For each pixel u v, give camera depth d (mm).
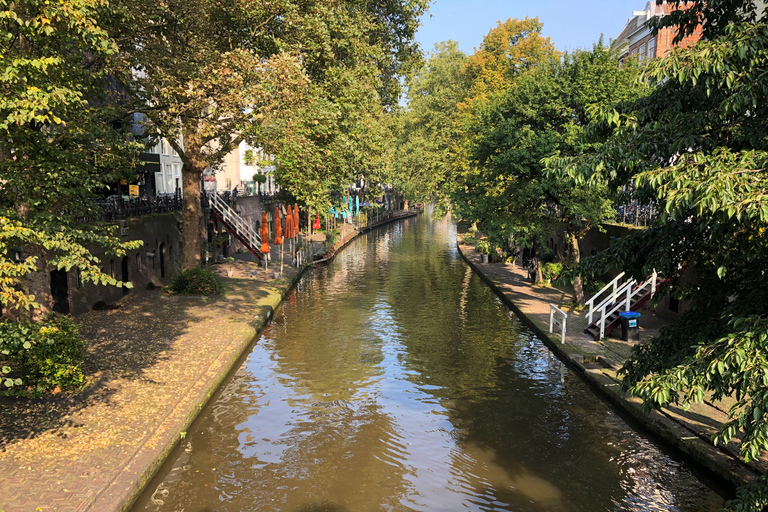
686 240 7930
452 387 14688
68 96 9039
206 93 15141
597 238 25672
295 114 16141
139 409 11195
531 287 27391
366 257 44781
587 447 11289
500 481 10086
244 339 16844
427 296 27312
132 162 14180
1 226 7707
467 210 26766
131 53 15289
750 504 6406
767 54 6344
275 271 31422
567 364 16156
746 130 6992
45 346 11211
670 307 19547
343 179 20875
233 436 11742
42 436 9766
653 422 11508
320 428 12227
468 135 40312
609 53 20984
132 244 9906
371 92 23344
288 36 18766
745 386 6168
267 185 62812
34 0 8672
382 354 17547
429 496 9562
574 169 7711
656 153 7359
